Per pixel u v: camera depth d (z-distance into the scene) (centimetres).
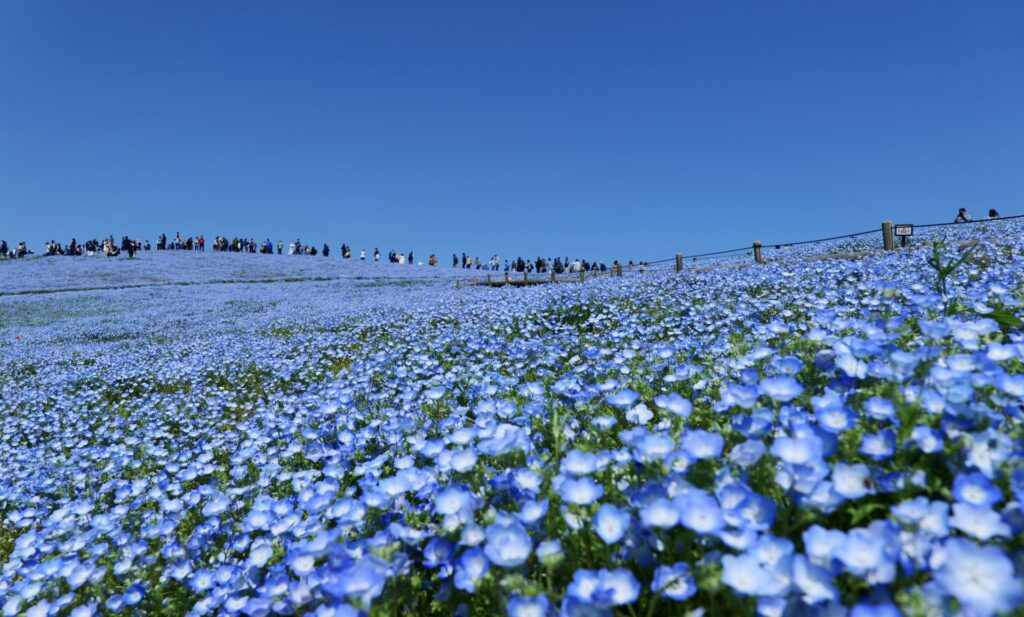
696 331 687
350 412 527
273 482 420
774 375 310
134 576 323
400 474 274
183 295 3572
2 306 3375
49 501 552
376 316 1777
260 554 281
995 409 214
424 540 228
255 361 1240
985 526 145
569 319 1189
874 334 283
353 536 256
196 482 520
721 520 160
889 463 191
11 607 302
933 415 193
